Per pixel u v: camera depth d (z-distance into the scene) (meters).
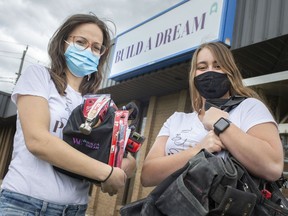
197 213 1.34
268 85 3.74
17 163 1.76
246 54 4.54
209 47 2.08
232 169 1.42
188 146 1.96
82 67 2.06
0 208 1.69
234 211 1.37
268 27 4.02
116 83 7.12
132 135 1.88
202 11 4.95
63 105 1.89
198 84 2.06
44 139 1.60
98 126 1.75
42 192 1.71
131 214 1.59
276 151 1.58
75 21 2.09
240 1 4.59
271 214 1.42
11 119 15.98
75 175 1.76
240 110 1.80
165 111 7.05
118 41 7.05
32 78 1.81
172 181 1.53
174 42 5.39
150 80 6.47
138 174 6.89
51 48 2.08
